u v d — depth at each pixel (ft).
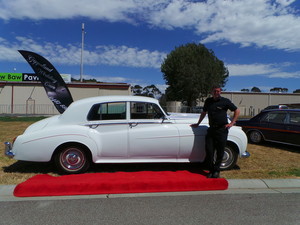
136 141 16.11
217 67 117.29
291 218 11.01
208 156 15.65
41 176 15.46
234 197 13.34
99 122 16.06
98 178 15.15
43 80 29.89
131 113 16.52
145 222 10.52
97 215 11.12
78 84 87.35
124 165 18.62
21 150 15.38
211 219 10.82
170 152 16.53
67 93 30.73
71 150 15.96
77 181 14.43
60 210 11.62
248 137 29.40
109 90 88.58
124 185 14.15
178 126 16.74
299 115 25.00
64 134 15.52
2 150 22.70
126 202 12.57
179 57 118.83
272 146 27.25
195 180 14.85
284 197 13.43
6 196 13.30
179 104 114.73
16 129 38.50
